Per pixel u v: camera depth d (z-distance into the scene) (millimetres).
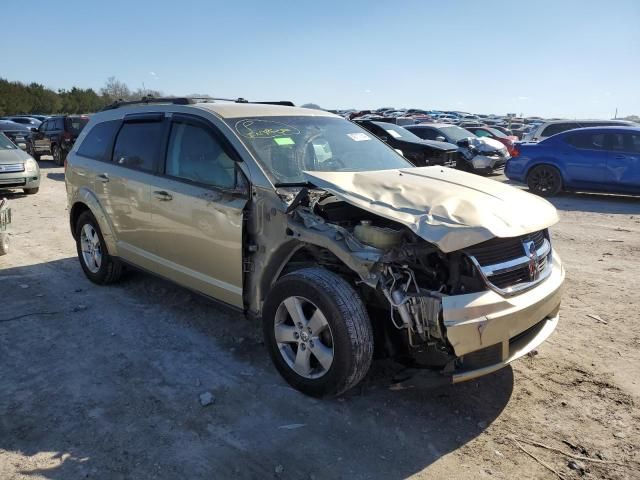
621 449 3086
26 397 3564
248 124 4324
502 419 3373
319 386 3467
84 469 2879
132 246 5098
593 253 7113
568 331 4617
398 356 3457
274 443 3115
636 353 4215
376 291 3270
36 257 6871
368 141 4965
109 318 4863
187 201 4273
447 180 3969
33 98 72125
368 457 3008
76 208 5906
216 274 4168
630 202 11484
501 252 3326
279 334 3699
